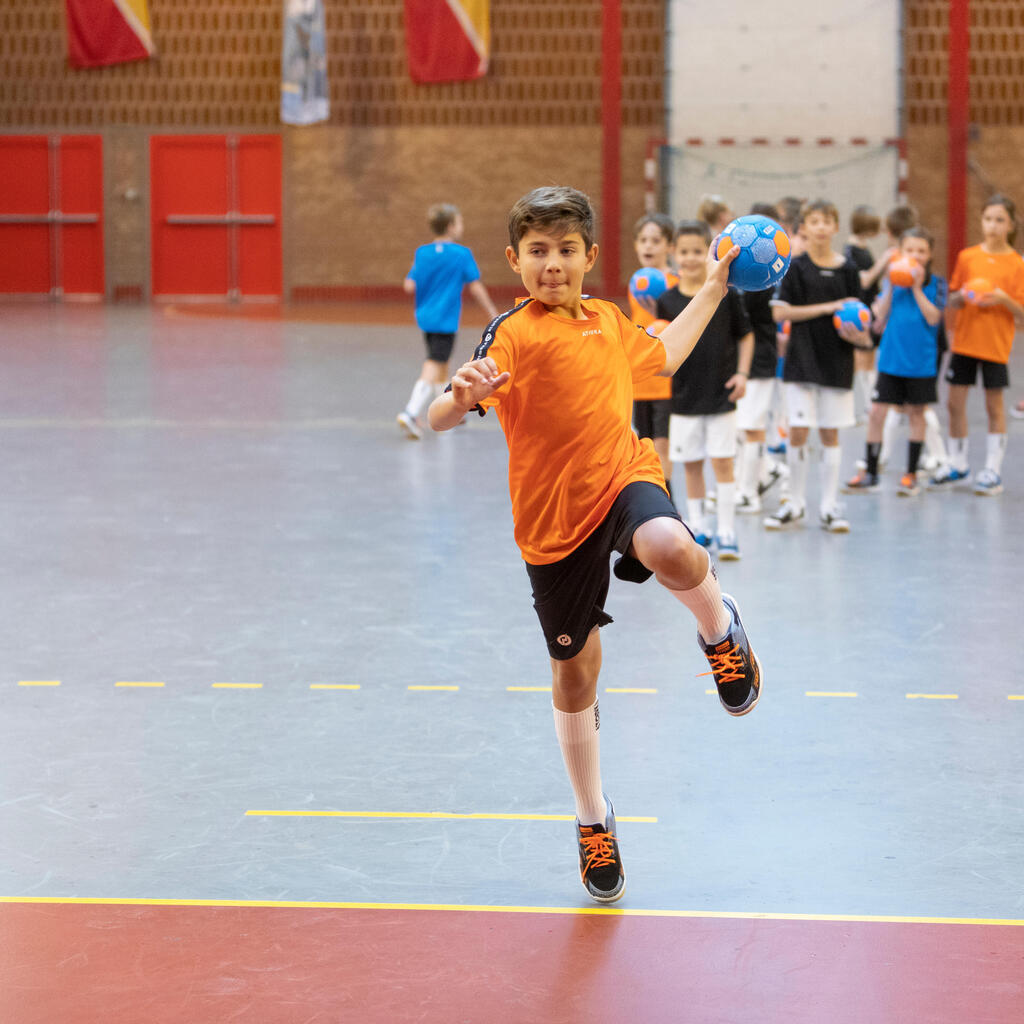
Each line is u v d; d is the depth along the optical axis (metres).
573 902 3.29
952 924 3.16
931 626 5.78
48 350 17.16
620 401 3.11
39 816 3.81
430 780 4.09
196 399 13.08
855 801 3.92
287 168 25.12
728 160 24.44
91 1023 2.74
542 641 5.57
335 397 13.34
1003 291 8.72
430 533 7.61
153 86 24.97
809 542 7.43
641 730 4.52
